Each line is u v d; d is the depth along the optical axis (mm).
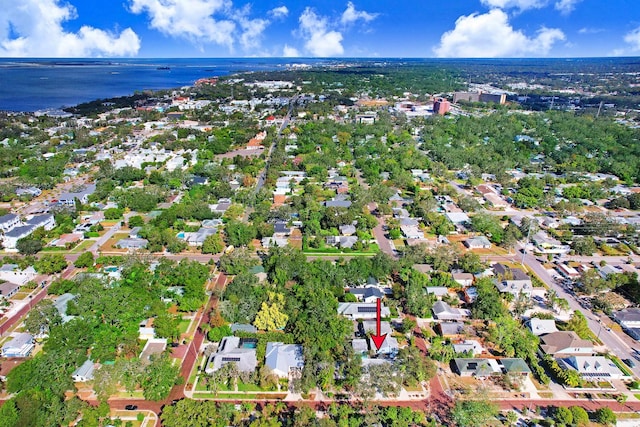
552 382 124375
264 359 126438
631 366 130625
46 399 107000
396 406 114312
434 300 157750
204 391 118312
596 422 110125
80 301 138750
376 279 168750
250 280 159375
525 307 153625
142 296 147250
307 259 190750
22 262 177875
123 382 117938
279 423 102375
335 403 114688
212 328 138875
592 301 164125
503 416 112000
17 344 130750
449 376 125312
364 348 132250
